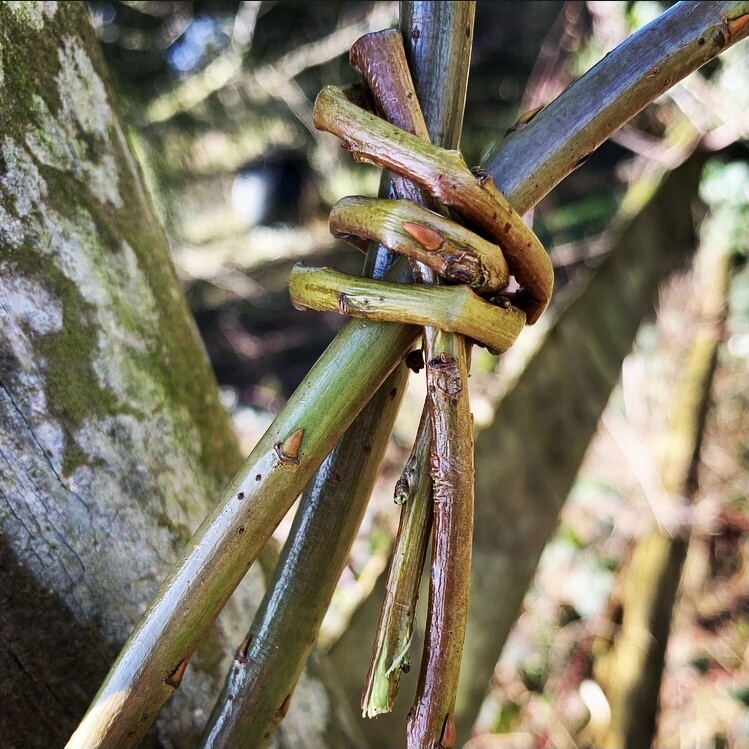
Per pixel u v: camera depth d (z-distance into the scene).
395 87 0.16
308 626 0.19
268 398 1.23
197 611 0.16
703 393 0.69
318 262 1.29
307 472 0.16
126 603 0.21
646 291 0.50
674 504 0.65
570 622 0.76
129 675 0.16
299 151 1.34
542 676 0.73
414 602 0.15
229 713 0.19
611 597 0.71
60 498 0.20
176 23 1.05
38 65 0.19
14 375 0.19
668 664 0.71
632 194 0.63
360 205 0.15
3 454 0.19
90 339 0.21
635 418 0.74
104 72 0.22
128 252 0.22
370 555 0.67
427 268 0.15
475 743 0.68
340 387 0.16
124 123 0.23
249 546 0.16
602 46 0.77
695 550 0.78
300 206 1.39
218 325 1.30
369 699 0.15
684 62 0.16
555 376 0.43
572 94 0.16
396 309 0.15
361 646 0.35
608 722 0.61
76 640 0.20
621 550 0.75
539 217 1.09
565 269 1.02
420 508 0.16
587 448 0.43
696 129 0.61
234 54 1.12
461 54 0.18
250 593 0.26
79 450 0.20
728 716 0.70
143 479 0.22
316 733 0.27
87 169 0.21
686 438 0.68
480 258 0.14
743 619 0.75
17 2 0.19
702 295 0.74
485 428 0.40
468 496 0.15
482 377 0.75
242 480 0.16
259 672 0.19
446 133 0.18
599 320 0.47
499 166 0.16
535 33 1.06
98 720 0.16
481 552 0.38
